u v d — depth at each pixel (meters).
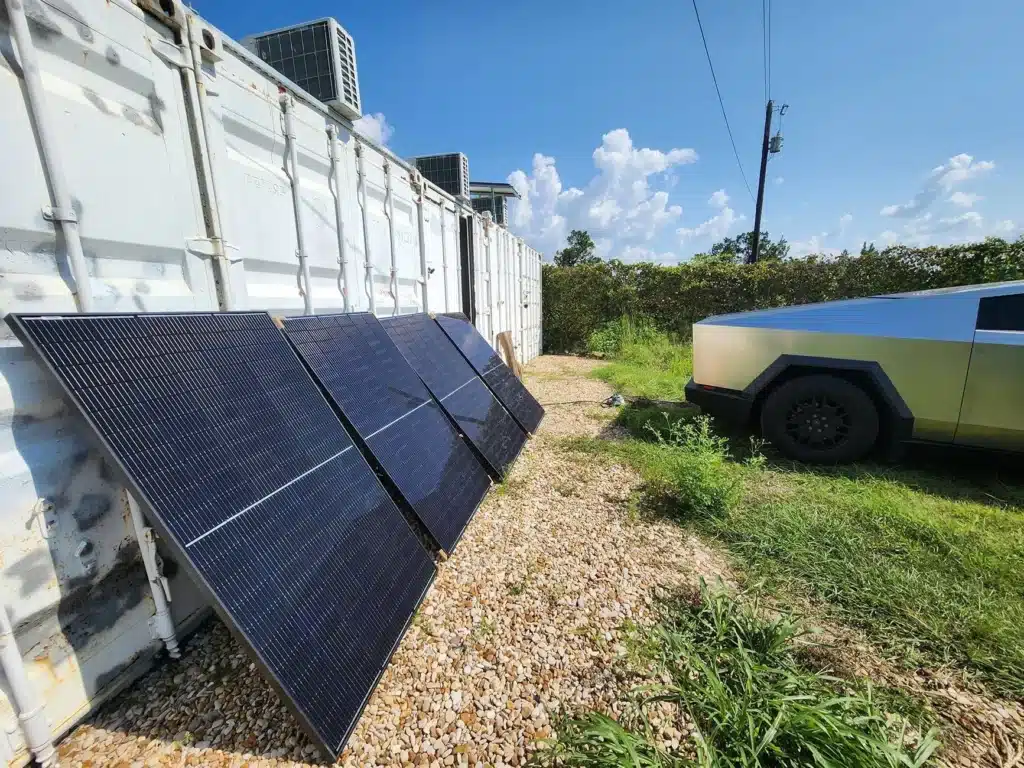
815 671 1.66
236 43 2.01
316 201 2.66
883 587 2.06
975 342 3.03
